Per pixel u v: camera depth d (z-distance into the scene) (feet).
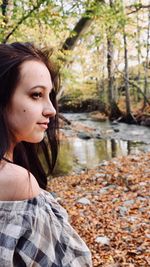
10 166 2.75
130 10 39.14
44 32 29.01
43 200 2.89
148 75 123.65
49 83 2.96
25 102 2.84
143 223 19.70
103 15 29.99
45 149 3.95
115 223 20.11
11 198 2.68
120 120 88.74
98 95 119.03
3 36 24.66
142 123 81.15
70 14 26.99
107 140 60.49
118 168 34.35
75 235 3.10
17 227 2.66
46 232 2.83
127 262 15.42
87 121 91.35
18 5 24.91
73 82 31.94
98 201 24.88
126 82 89.45
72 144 56.85
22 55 2.91
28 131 2.89
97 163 43.50
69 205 24.34
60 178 33.91
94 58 90.02
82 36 32.42
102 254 16.30
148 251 16.15
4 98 2.85
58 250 2.93
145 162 36.14
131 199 24.50
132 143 57.06
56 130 3.87
